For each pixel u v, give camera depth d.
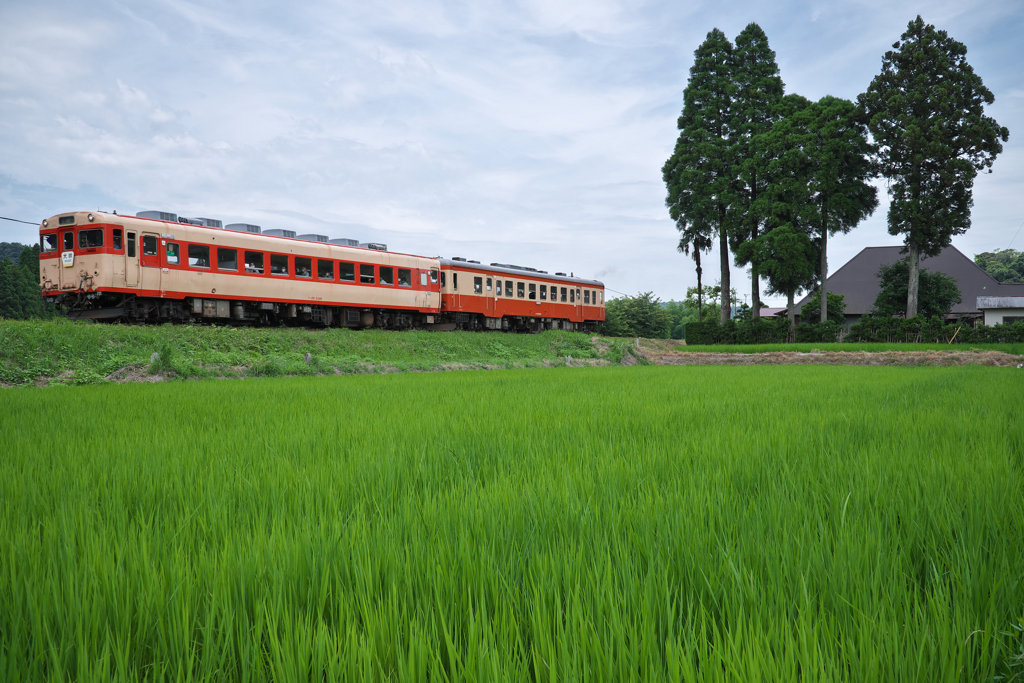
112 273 19.23
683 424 5.84
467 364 26.95
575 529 2.51
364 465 3.83
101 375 15.66
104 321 20.95
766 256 41.50
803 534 2.28
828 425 5.60
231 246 22.39
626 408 7.32
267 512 2.87
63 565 2.09
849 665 1.45
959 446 4.29
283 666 1.45
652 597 1.78
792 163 41.03
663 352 39.59
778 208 41.22
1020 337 35.12
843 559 2.00
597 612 1.71
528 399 8.56
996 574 1.93
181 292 20.92
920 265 55.78
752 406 7.46
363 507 2.88
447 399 8.66
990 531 2.36
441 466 3.89
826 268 43.16
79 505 2.89
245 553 2.13
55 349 16.41
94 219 19.11
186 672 1.52
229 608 1.72
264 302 23.84
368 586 1.89
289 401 8.40
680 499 2.88
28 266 64.56
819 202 42.44
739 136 45.69
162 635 1.64
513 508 2.74
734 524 2.48
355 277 27.16
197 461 4.04
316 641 1.53
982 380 11.64
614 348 35.69
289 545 2.21
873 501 2.90
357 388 11.03
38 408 7.45
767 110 45.03
